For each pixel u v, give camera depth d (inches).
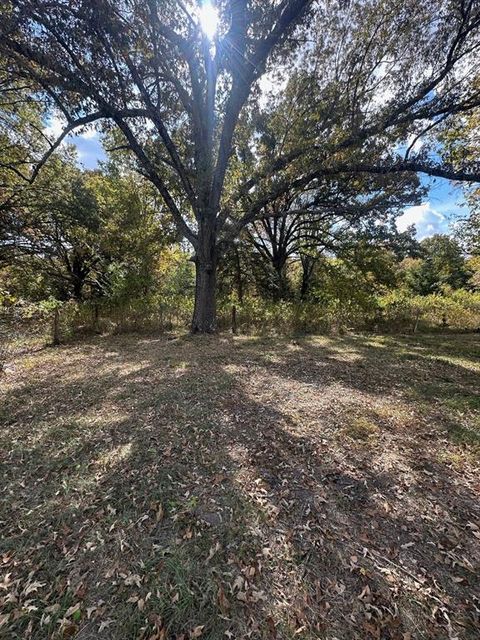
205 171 309.9
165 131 301.9
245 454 110.2
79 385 178.5
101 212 495.8
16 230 450.9
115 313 374.6
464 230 482.9
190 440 118.5
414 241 484.4
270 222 679.1
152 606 59.3
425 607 59.2
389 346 320.8
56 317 299.4
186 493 90.4
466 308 514.9
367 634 54.4
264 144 375.2
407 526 79.4
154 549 71.8
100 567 67.2
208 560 69.2
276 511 84.0
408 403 158.9
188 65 295.4
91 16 214.8
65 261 563.2
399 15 271.3
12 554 70.1
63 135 273.1
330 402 158.1
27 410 145.7
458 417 143.1
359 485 95.0
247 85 298.0
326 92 314.0
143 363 225.1
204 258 349.4
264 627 55.7
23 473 99.0
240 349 279.6
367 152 297.3
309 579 64.9
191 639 53.9
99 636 54.2
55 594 61.4
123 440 118.3
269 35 273.3
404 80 287.6
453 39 262.5
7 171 430.0
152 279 472.1
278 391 172.2
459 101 280.4
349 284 488.7
